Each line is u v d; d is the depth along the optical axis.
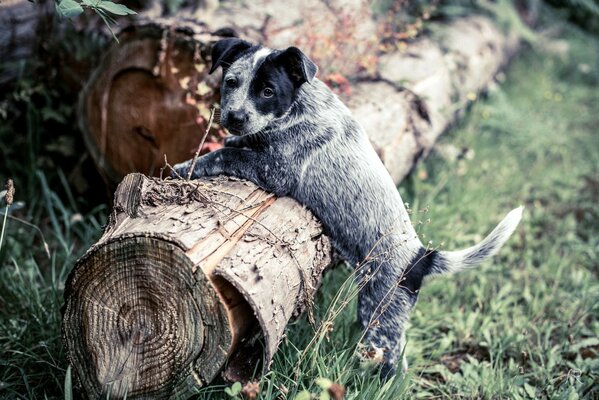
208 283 2.26
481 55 5.71
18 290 3.34
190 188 2.59
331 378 2.73
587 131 6.81
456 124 5.61
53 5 4.14
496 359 3.39
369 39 4.27
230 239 2.45
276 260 2.46
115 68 3.83
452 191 4.91
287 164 2.91
